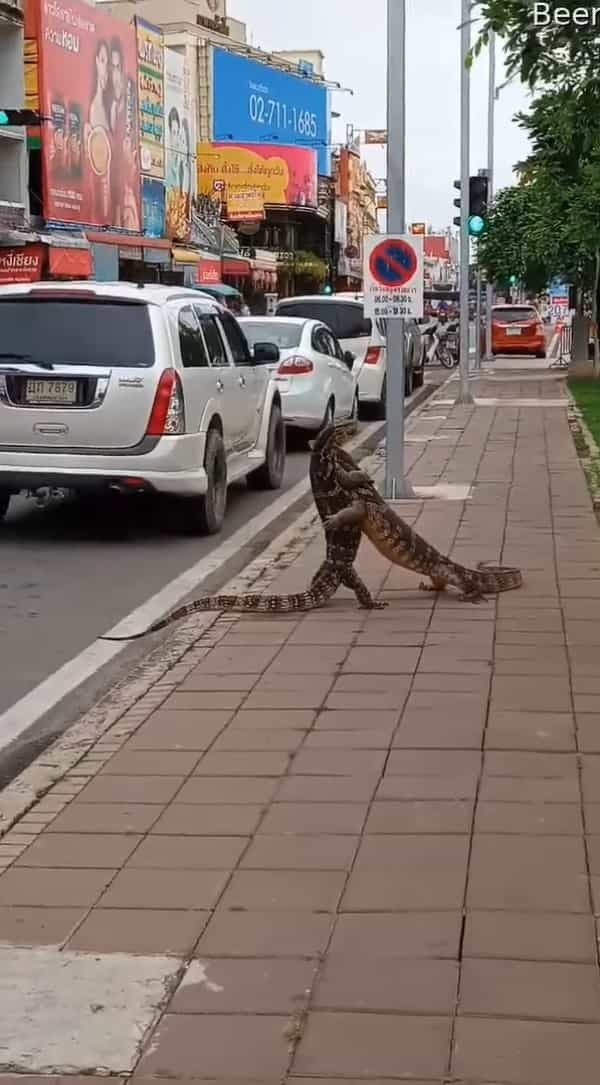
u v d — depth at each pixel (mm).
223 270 44469
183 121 41219
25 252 29203
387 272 12172
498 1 7410
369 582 9000
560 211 26906
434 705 6246
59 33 31562
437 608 8195
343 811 5016
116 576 9914
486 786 5223
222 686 6691
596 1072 3314
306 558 10172
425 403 24656
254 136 55250
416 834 4781
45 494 11125
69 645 7996
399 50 11812
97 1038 3533
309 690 6559
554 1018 3553
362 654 7180
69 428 10500
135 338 10617
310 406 17500
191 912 4230
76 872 4566
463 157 24312
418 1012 3598
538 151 11453
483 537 10602
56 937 4094
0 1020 3629
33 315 10750
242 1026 3562
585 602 8281
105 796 5270
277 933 4070
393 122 11898
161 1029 3566
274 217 56375
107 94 34344
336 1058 3402
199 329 11680
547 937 3996
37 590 9461
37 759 5844
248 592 8961
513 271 33531
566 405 23766
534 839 4707
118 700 6613
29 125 28109
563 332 45094
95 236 32781
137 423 10492
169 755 5719
